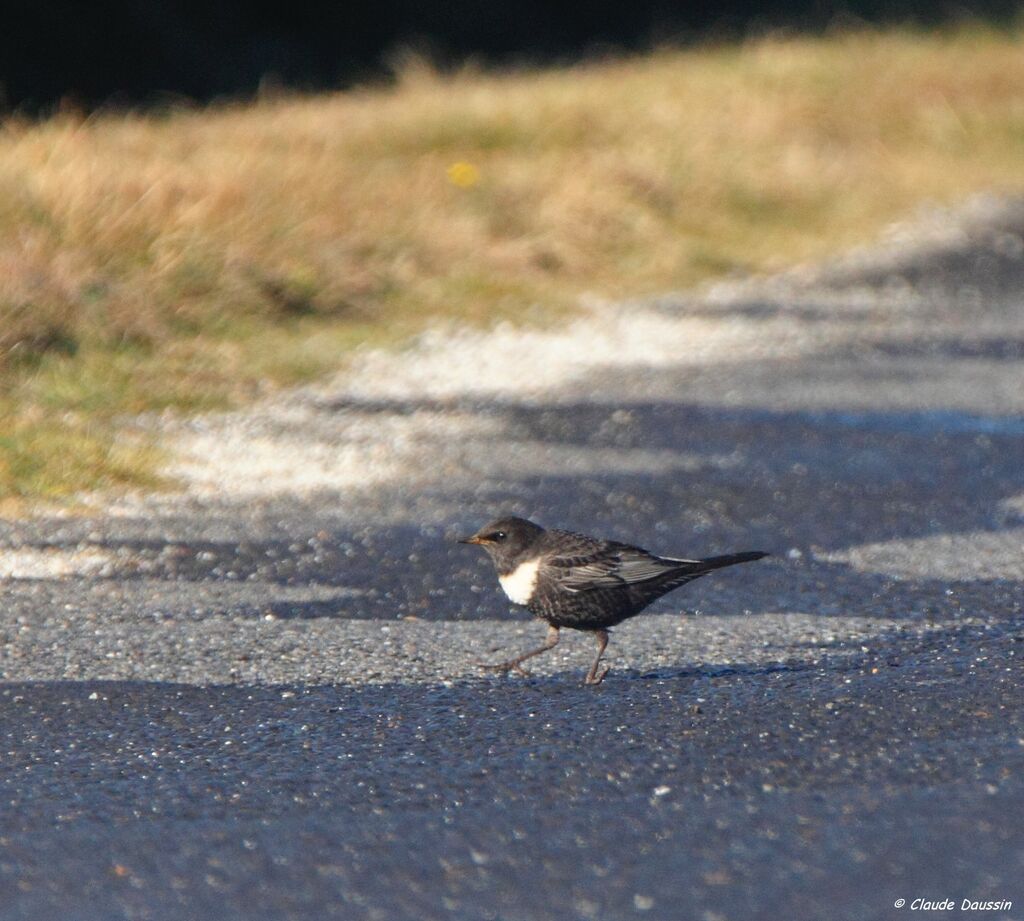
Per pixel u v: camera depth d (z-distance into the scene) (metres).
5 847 6.29
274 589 10.48
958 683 8.28
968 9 47.25
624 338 20.36
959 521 12.55
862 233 28.70
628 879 5.92
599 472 14.08
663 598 10.43
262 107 29.31
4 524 11.66
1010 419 16.42
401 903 5.76
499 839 6.32
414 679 8.69
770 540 12.01
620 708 8.09
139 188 19.81
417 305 20.42
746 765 7.11
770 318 22.12
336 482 13.39
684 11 49.94
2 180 18.86
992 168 34.69
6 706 8.14
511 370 18.25
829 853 6.11
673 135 30.38
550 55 46.28
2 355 15.27
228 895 5.84
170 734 7.73
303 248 20.31
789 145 32.25
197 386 15.91
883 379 18.41
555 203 25.14
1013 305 23.62
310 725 7.86
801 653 9.11
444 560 11.29
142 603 10.05
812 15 48.00
